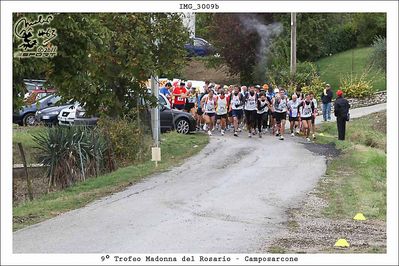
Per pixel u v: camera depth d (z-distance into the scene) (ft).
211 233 51.03
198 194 67.15
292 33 161.68
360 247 47.83
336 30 200.54
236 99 116.88
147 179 76.59
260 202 63.77
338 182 74.90
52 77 77.56
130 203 62.34
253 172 81.10
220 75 189.67
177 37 101.30
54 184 74.84
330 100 139.74
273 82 161.99
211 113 119.03
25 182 77.87
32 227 52.80
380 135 117.80
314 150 100.94
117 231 51.19
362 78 167.53
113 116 97.50
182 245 47.06
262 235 50.93
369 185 73.10
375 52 179.01
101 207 60.54
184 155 95.45
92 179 77.10
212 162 89.10
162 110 119.34
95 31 77.00
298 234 51.85
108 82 97.86
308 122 114.01
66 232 50.96
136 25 96.84
